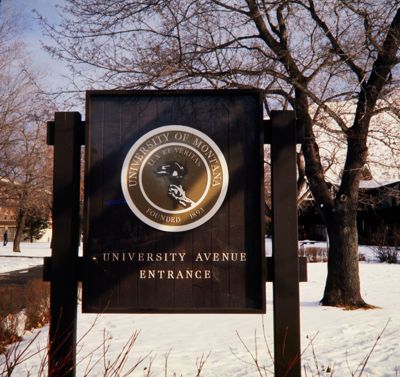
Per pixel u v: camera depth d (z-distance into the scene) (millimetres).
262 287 4062
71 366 3992
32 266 24031
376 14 9203
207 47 9633
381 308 9773
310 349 6324
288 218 4129
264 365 5488
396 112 9875
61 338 4020
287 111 4262
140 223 4219
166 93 4332
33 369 5387
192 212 4215
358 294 10070
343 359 5789
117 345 6660
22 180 26500
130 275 4164
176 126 4309
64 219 4203
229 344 6633
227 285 4129
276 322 4020
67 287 4113
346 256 10148
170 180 4254
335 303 10062
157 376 5145
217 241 4180
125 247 4191
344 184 10375
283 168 4195
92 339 7074
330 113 9883
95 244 4195
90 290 4148
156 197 4242
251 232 4180
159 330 7695
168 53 9539
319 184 10516
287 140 4230
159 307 4113
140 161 4285
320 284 14758
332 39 9828
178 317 8859
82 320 8695
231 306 4109
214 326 7938
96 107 4355
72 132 4316
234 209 4211
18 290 10016
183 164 4270
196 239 4191
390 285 14234
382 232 33156
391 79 9898
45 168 26609
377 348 6297
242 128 4297
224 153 4273
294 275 4059
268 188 16062
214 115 4316
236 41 9891
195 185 4242
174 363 5664
